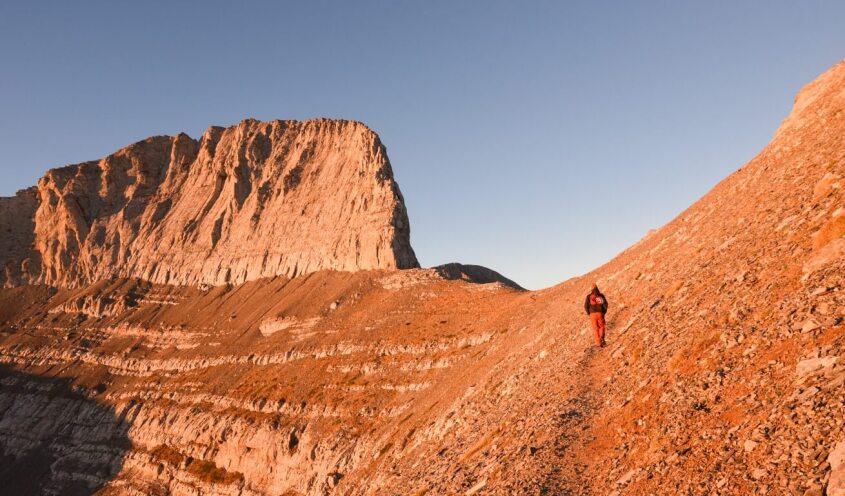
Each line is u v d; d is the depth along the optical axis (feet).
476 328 309.83
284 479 301.22
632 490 45.14
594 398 70.18
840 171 68.49
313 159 652.07
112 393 485.56
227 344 470.80
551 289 298.15
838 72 125.59
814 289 49.96
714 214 111.65
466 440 99.76
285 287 533.96
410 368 312.50
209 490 332.60
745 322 55.31
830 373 38.75
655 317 81.56
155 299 629.92
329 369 355.36
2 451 478.18
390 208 508.94
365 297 444.96
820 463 32.83
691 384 52.90
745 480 36.47
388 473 143.02
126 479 385.70
